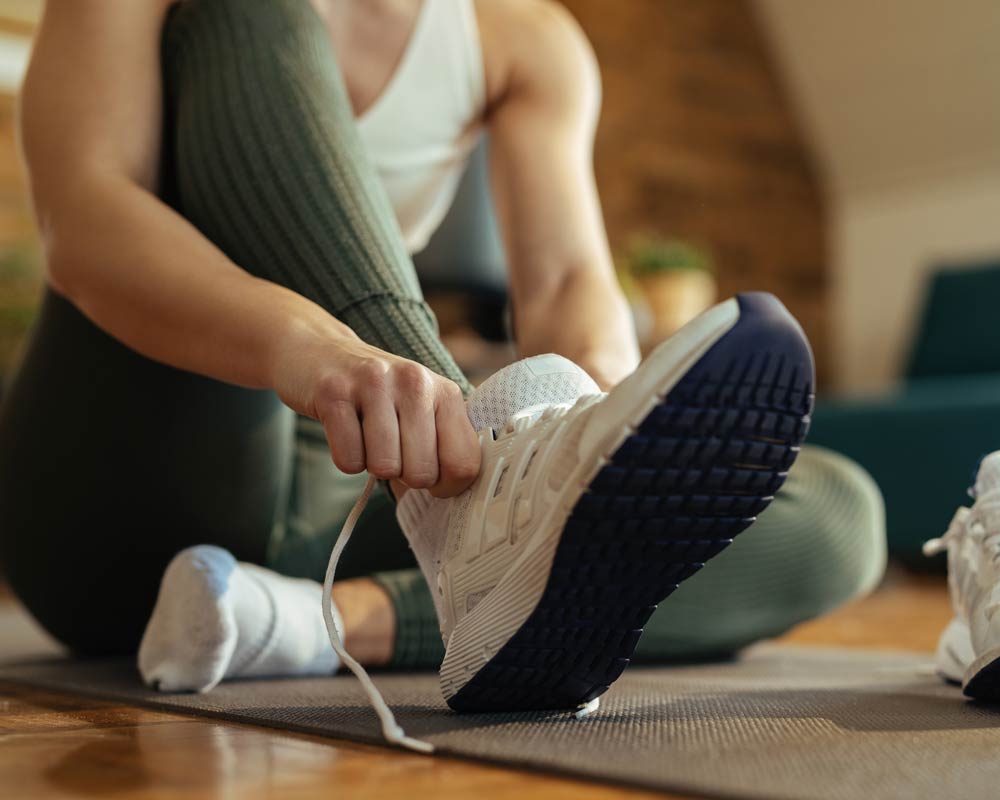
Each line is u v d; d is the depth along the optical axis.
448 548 0.66
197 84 0.81
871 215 4.76
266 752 0.56
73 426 0.98
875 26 4.27
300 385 0.61
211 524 1.01
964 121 4.34
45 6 0.88
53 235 0.77
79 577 1.06
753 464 0.57
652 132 4.36
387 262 0.71
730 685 0.87
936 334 4.13
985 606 0.72
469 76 1.09
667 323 3.55
